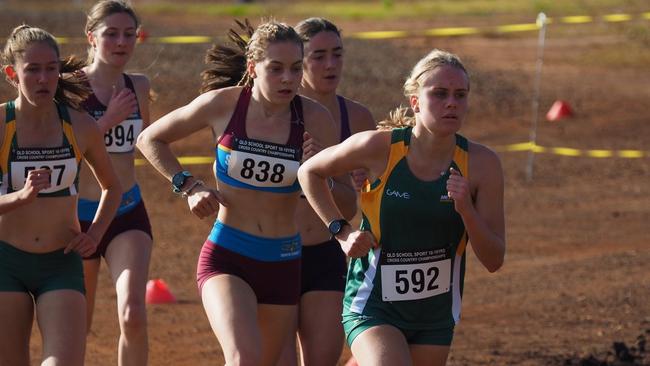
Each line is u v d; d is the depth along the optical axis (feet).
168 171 55.98
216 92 55.21
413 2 350.23
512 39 262.26
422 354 50.21
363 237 48.29
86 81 67.56
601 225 119.03
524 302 90.84
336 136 56.49
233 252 54.19
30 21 247.91
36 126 53.42
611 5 308.40
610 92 203.21
